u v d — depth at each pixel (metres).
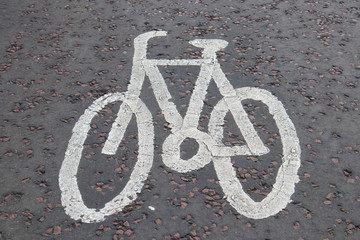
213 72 4.36
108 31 5.02
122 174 3.35
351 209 3.08
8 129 3.74
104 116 3.86
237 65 4.46
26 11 5.40
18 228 2.98
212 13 5.32
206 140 3.63
